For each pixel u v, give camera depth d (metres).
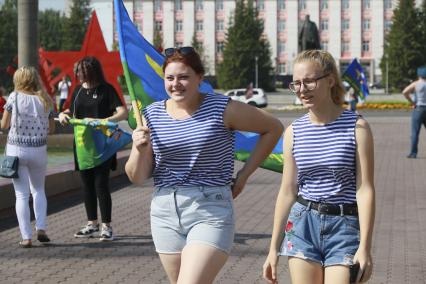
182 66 4.77
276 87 111.88
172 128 4.83
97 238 9.64
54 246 9.14
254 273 7.84
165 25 123.44
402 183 15.27
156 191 4.93
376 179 15.93
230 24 107.12
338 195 4.70
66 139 23.89
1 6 92.25
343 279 4.58
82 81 9.27
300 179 4.82
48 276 7.66
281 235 4.88
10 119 8.83
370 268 4.54
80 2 110.62
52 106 9.11
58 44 124.12
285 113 53.41
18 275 7.69
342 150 4.65
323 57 4.70
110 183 15.27
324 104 4.71
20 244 9.04
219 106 4.84
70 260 8.39
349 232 4.67
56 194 13.04
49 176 12.78
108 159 9.35
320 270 4.72
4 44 91.44
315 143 4.70
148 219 11.13
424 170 17.53
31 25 23.50
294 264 4.75
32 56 23.55
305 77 4.67
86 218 11.12
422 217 11.30
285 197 4.89
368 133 4.65
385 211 11.85
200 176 4.82
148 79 6.50
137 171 4.92
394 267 8.13
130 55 6.46
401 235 9.94
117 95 9.26
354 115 4.70
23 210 8.99
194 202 4.78
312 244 4.73
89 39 25.45
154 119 4.90
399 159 20.09
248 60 103.56
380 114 48.91
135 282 7.43
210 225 4.75
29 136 8.84
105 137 9.19
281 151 6.52
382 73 104.06
